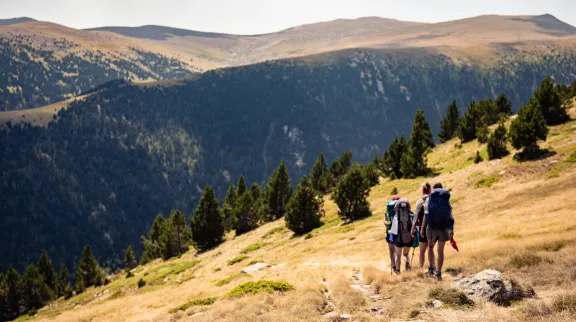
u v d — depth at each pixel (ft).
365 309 34.42
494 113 274.77
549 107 188.85
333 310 36.22
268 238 202.39
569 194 92.58
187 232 282.97
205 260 194.39
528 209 90.27
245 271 85.20
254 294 47.83
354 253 88.17
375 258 68.64
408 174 219.00
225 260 172.45
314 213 186.39
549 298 28.22
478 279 32.42
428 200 39.52
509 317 25.76
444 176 186.19
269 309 40.24
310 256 105.29
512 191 119.44
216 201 246.47
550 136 169.48
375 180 242.99
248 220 256.11
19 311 303.68
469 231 82.02
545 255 39.96
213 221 243.19
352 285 44.11
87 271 311.47
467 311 28.76
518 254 41.50
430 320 27.84
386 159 254.68
